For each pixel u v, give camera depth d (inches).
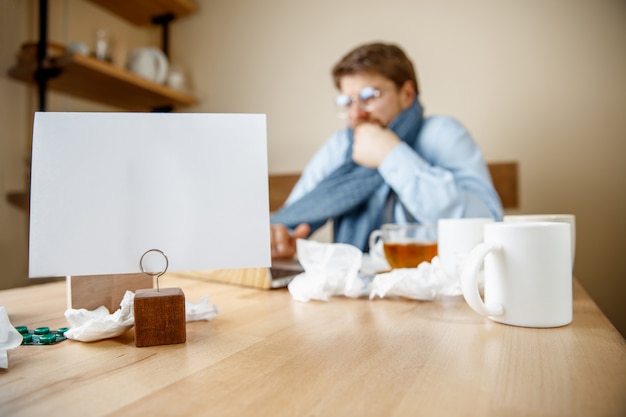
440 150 55.1
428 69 59.2
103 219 17.3
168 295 16.8
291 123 66.6
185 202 17.9
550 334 17.5
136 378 13.2
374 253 36.8
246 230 18.2
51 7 57.9
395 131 56.3
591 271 51.8
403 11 60.4
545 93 53.7
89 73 54.3
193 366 14.2
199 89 72.4
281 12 67.3
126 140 17.8
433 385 12.3
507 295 18.8
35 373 13.7
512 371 13.4
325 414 10.6
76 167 17.4
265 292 28.0
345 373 13.4
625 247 50.6
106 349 16.3
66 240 17.0
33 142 17.2
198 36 72.5
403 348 15.9
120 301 20.6
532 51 54.2
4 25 51.5
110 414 10.8
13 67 52.4
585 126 52.1
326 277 24.7
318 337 17.5
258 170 18.6
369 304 24.2
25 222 54.0
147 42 74.5
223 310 22.9
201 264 17.7
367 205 56.7
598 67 51.5
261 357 15.1
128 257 17.3
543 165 53.9
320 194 57.6
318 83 65.0
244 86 69.6
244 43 69.6
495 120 56.1
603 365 13.8
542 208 54.0
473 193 51.2
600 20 51.3
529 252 18.3
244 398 11.6
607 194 51.2
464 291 18.9
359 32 62.8
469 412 10.6
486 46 56.3
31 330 19.2
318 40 65.0
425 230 31.2
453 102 58.1
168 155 18.0
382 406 11.0
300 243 26.0
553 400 11.3
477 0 56.7
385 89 56.1
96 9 65.2
